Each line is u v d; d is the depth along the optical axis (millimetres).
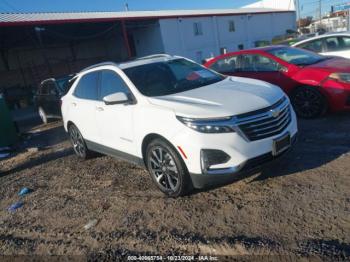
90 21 23406
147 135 4574
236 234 3543
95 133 5914
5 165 7688
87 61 31656
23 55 28500
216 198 4328
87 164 6590
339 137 5656
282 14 43031
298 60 7453
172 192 4480
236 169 3926
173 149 4242
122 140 5176
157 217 4160
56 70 29469
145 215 4262
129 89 4992
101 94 5680
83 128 6254
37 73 28391
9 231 4500
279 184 4398
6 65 27266
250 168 4016
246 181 4621
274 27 41812
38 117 15461
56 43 30141
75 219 4488
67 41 30469
